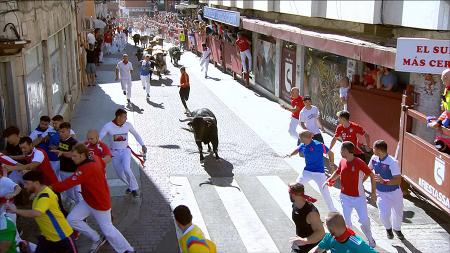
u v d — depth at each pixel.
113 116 18.19
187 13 51.12
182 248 5.88
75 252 7.06
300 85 18.83
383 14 12.59
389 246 8.83
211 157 13.67
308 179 9.77
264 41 22.95
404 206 10.52
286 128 16.95
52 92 14.52
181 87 18.75
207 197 10.95
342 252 5.92
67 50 18.84
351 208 8.60
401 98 12.25
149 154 13.82
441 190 9.10
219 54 31.08
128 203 10.45
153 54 27.80
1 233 6.75
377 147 8.82
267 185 11.72
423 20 11.02
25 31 10.71
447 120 9.21
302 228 6.82
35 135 9.62
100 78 27.00
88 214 7.85
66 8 18.17
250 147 14.72
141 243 8.80
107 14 67.75
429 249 8.73
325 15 16.34
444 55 10.01
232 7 29.83
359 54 12.80
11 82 10.36
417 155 10.00
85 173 7.55
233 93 23.38
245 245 8.84
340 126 11.32
